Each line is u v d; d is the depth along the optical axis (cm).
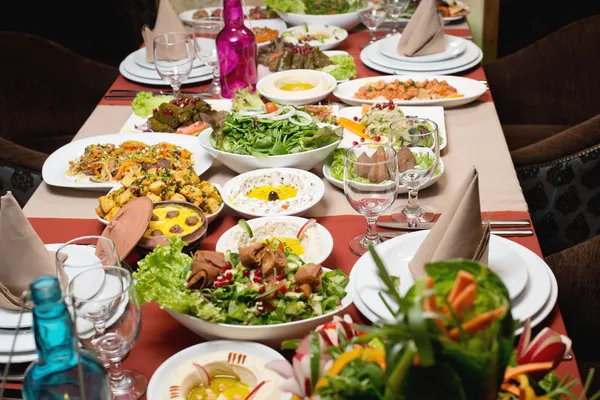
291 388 103
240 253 138
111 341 115
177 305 126
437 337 85
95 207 187
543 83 317
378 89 247
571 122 318
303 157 191
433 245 142
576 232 239
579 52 309
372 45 292
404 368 88
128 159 198
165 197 174
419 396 89
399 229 171
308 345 105
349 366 98
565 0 537
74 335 102
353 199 154
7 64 305
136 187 174
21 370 129
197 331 131
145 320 142
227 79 244
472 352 86
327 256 150
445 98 238
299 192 182
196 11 340
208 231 172
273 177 186
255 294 129
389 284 90
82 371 103
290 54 265
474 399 90
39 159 244
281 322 128
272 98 236
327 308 132
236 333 126
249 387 122
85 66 315
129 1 437
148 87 265
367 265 148
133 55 288
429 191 190
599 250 181
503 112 325
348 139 216
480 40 377
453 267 94
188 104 226
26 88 310
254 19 333
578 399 104
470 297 88
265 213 171
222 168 206
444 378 88
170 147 205
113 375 125
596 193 233
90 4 500
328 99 249
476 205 137
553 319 139
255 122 199
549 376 109
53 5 507
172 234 158
